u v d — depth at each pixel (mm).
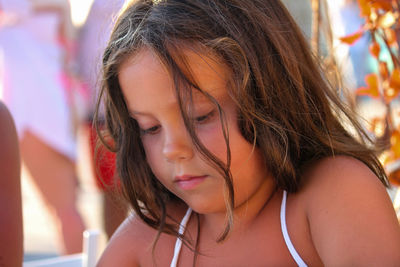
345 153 1644
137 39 1499
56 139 3748
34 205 5715
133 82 1494
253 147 1521
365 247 1364
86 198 5262
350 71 2436
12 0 3779
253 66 1554
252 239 1572
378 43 2049
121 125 1672
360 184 1474
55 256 4406
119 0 1906
